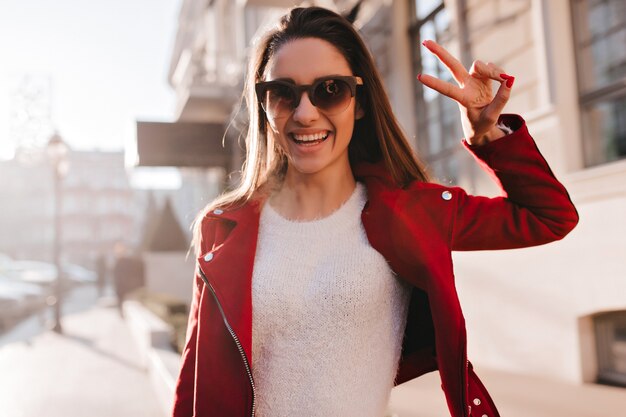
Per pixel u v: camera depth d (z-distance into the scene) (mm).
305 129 1516
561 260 4766
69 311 18094
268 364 1492
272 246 1559
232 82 14141
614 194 4258
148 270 18250
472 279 5789
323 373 1449
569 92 4883
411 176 1650
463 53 6309
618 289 4250
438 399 4469
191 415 1567
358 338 1467
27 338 11883
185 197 43938
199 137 13422
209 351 1519
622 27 4484
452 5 6406
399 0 7449
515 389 4574
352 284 1459
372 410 1489
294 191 1638
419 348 1624
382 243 1492
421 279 1477
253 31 14984
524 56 5391
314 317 1459
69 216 71188
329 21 1583
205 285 1595
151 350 7055
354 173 1675
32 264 31375
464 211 1511
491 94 1423
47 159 14750
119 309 17094
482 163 1520
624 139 4488
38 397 6426
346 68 1588
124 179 73812
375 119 1645
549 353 4918
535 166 1450
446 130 6695
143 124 13289
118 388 6754
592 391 4395
